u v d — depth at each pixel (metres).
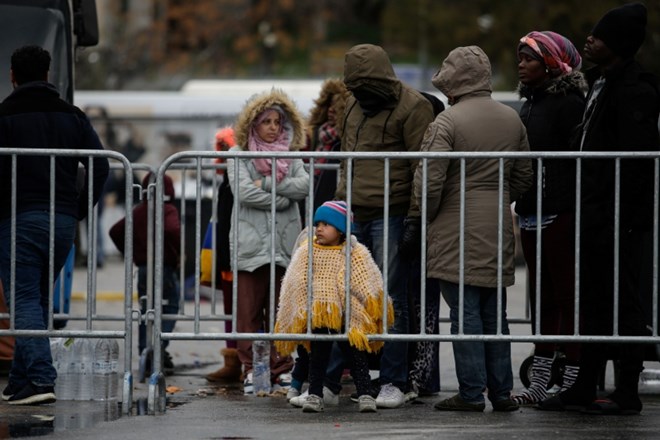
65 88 24.06
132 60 101.44
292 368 20.52
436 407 17.62
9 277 17.83
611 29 16.53
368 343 16.98
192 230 30.11
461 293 16.98
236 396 19.28
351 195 17.58
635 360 17.09
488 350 17.52
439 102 19.66
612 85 16.83
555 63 17.95
